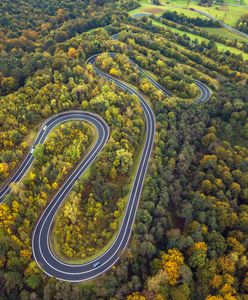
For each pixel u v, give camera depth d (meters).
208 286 190.12
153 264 192.50
